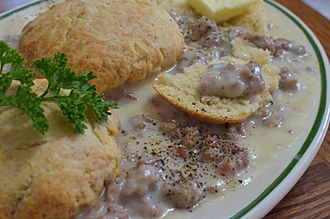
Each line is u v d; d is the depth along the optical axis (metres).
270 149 0.19
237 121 0.20
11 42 0.25
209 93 0.21
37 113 0.15
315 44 0.26
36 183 0.15
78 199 0.15
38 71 0.16
